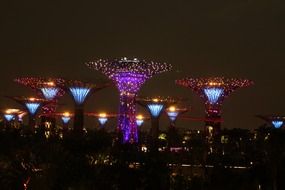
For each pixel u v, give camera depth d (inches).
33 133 1790.1
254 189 1612.9
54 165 1373.0
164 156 1664.6
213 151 2230.6
